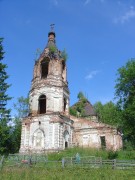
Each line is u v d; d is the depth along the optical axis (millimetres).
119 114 36094
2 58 35188
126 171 21578
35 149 36562
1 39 35531
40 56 42375
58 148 35688
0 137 32688
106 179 18734
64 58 42906
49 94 38969
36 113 38969
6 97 33875
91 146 42344
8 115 33531
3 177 18672
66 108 40781
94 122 43781
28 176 19312
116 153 35125
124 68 37062
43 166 24047
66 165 24156
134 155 34156
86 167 23281
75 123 44594
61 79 40781
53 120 37281
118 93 37375
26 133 38344
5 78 34531
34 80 41094
